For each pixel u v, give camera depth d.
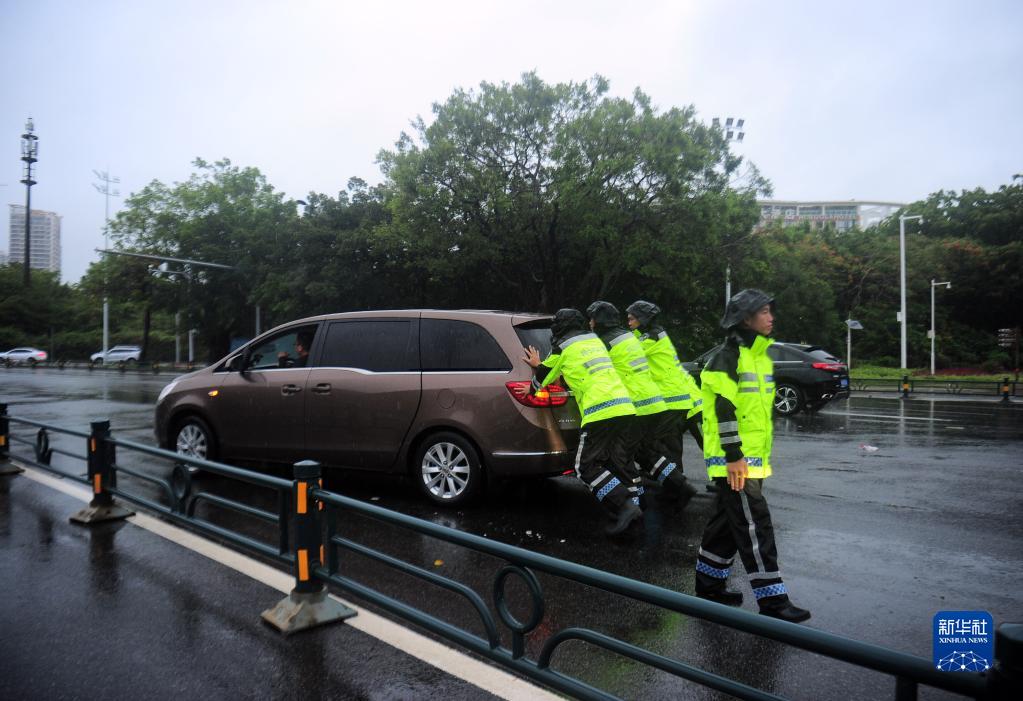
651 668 3.20
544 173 21.80
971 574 4.46
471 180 21.73
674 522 5.70
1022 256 48.09
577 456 5.39
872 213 111.44
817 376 13.42
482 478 6.00
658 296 24.98
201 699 2.95
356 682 3.08
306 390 6.71
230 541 4.71
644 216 22.59
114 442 5.68
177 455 4.93
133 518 5.85
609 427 5.15
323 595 3.76
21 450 9.96
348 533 5.43
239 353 7.36
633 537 5.29
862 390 22.47
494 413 5.85
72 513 6.04
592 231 21.39
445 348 6.24
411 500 6.46
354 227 30.23
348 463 6.54
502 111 21.56
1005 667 1.50
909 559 4.76
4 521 5.79
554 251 23.70
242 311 38.25
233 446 7.20
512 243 23.27
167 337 63.06
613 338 5.65
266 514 4.19
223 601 4.03
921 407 15.68
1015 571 4.52
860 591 4.17
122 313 69.56
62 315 68.88
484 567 4.64
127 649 3.42
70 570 4.56
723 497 3.82
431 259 23.23
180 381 7.64
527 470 5.80
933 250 50.47
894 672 1.72
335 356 6.72
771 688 3.02
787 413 13.73
